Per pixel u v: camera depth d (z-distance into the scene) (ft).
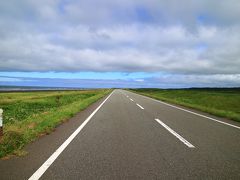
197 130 32.24
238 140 26.23
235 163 18.20
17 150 20.95
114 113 51.65
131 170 16.55
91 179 14.89
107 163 18.03
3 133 25.13
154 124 37.04
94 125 35.88
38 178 14.99
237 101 115.34
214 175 15.69
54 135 28.53
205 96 158.81
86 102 75.41
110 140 25.88
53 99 118.11
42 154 20.36
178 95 174.60
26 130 28.37
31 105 86.02
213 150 21.99
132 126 35.04
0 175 15.49
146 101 92.58
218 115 50.78
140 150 21.81
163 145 23.75
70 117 44.91
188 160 18.89
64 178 15.03
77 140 25.84
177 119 43.11
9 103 96.53
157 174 15.80
